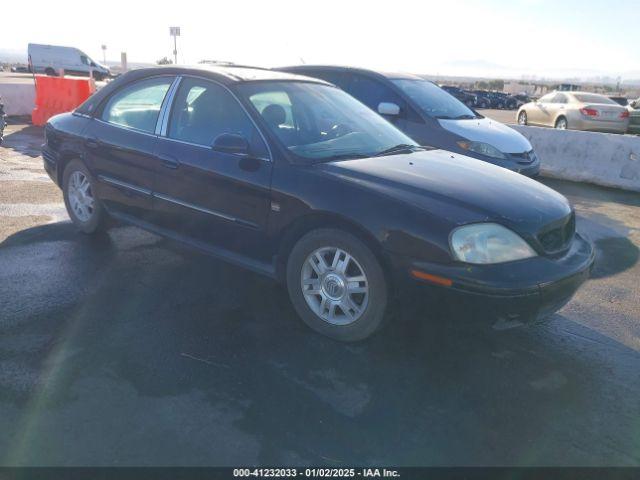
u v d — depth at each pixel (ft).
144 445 7.97
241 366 10.09
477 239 9.67
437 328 11.84
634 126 55.16
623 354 11.39
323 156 11.95
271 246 11.73
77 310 11.90
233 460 7.77
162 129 13.64
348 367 10.23
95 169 15.33
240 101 12.50
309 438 8.29
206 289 13.33
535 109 57.21
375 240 10.06
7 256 14.70
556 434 8.71
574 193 27.94
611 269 16.60
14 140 33.30
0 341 10.48
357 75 25.58
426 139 23.49
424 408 9.16
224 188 12.14
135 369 9.82
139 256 15.23
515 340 11.65
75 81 37.55
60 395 8.96
